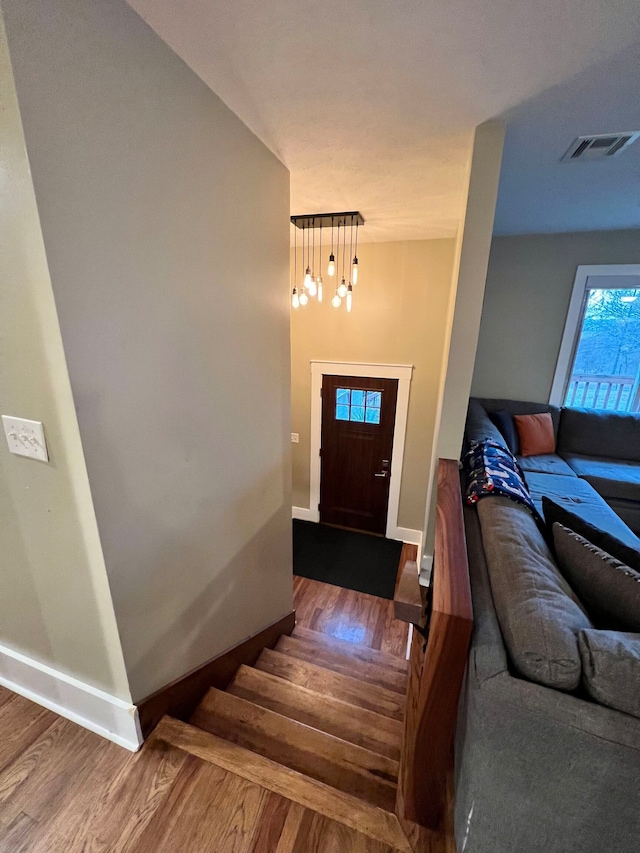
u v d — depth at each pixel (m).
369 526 4.34
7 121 0.72
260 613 2.07
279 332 1.86
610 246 3.31
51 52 0.74
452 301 2.02
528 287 3.56
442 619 0.93
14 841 1.08
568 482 2.74
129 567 1.16
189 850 1.07
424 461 3.92
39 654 1.35
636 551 1.19
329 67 1.14
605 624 1.07
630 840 0.83
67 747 1.30
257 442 1.79
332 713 1.65
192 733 1.35
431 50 1.08
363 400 3.96
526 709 0.82
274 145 1.60
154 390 1.14
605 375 3.68
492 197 1.60
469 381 1.91
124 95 0.92
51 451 0.99
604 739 0.78
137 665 1.25
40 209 0.77
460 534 1.37
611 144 1.68
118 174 0.93
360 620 3.04
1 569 1.26
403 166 1.84
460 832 1.03
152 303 1.09
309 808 1.16
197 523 1.44
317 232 3.13
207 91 1.20
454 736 1.32
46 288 0.82
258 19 0.96
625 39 1.03
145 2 0.90
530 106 1.37
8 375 0.96
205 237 1.27
